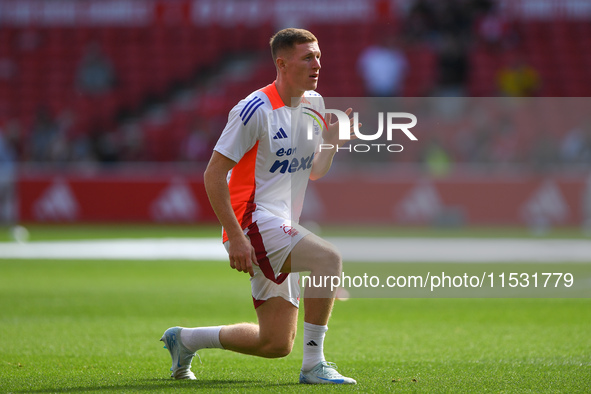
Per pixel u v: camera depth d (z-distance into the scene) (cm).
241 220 1535
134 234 6050
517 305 2883
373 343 2089
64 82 8925
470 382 1527
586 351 1938
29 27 9400
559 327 2362
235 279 3688
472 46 8294
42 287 3366
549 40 8531
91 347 2014
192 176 6850
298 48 1509
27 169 7131
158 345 2048
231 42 9131
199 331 1562
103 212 6869
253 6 9169
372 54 7856
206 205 6806
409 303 2939
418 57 8200
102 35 9331
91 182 6881
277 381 1555
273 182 1544
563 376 1595
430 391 1430
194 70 9006
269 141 1512
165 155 7806
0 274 3838
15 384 1522
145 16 9325
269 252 1491
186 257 4638
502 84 8025
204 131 7425
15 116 8625
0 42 9306
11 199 6925
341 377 1510
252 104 1493
